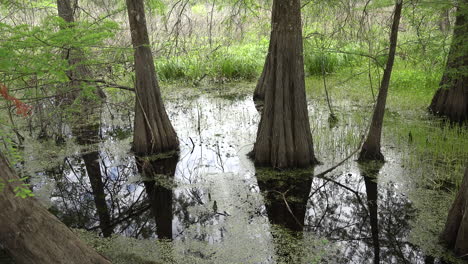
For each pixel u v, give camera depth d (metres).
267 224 4.93
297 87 6.19
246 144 8.05
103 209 5.64
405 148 7.20
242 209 5.35
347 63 13.96
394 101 10.41
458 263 3.89
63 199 5.98
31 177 6.70
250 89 13.40
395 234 4.62
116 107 10.50
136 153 7.55
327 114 9.77
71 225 5.16
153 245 4.51
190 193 5.98
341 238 4.58
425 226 4.65
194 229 4.87
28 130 9.08
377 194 5.68
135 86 7.27
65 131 9.32
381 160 6.70
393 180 6.03
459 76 8.39
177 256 4.25
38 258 2.71
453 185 5.71
